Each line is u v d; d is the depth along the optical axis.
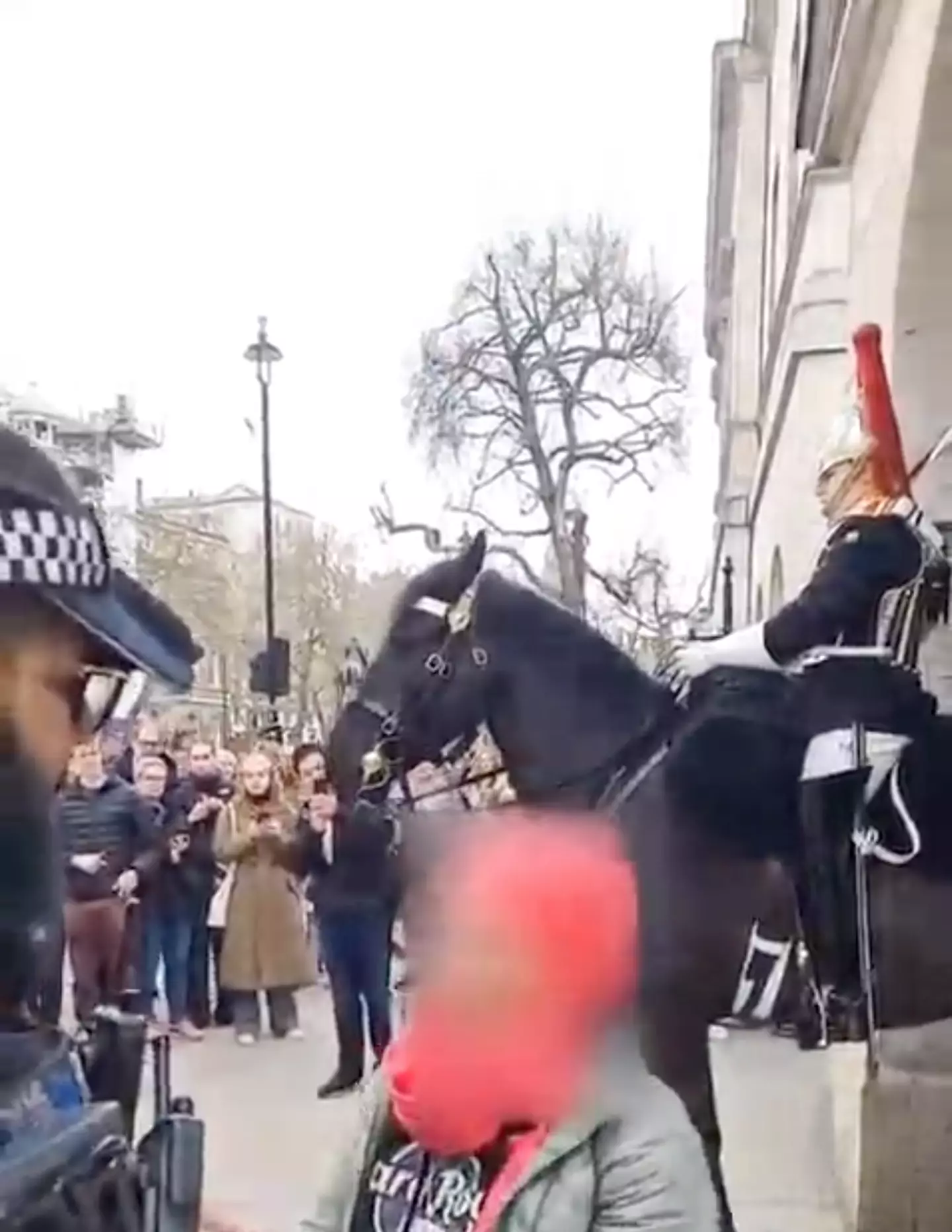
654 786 3.46
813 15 7.91
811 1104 4.69
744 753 3.47
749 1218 4.23
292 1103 5.16
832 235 8.05
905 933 3.53
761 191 16.62
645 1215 1.59
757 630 3.65
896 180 6.09
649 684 3.61
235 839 6.46
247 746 6.63
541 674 3.67
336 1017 5.55
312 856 5.86
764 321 14.43
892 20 6.21
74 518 0.91
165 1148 0.97
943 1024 4.24
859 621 3.63
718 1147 3.36
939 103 5.56
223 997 6.41
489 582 3.75
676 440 11.61
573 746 3.60
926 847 3.54
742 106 16.56
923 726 3.60
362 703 3.83
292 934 6.48
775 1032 3.97
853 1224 4.19
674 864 3.37
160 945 6.14
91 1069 0.98
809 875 3.48
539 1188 1.59
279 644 6.98
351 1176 1.78
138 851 5.48
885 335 6.09
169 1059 1.27
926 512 4.97
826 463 3.91
